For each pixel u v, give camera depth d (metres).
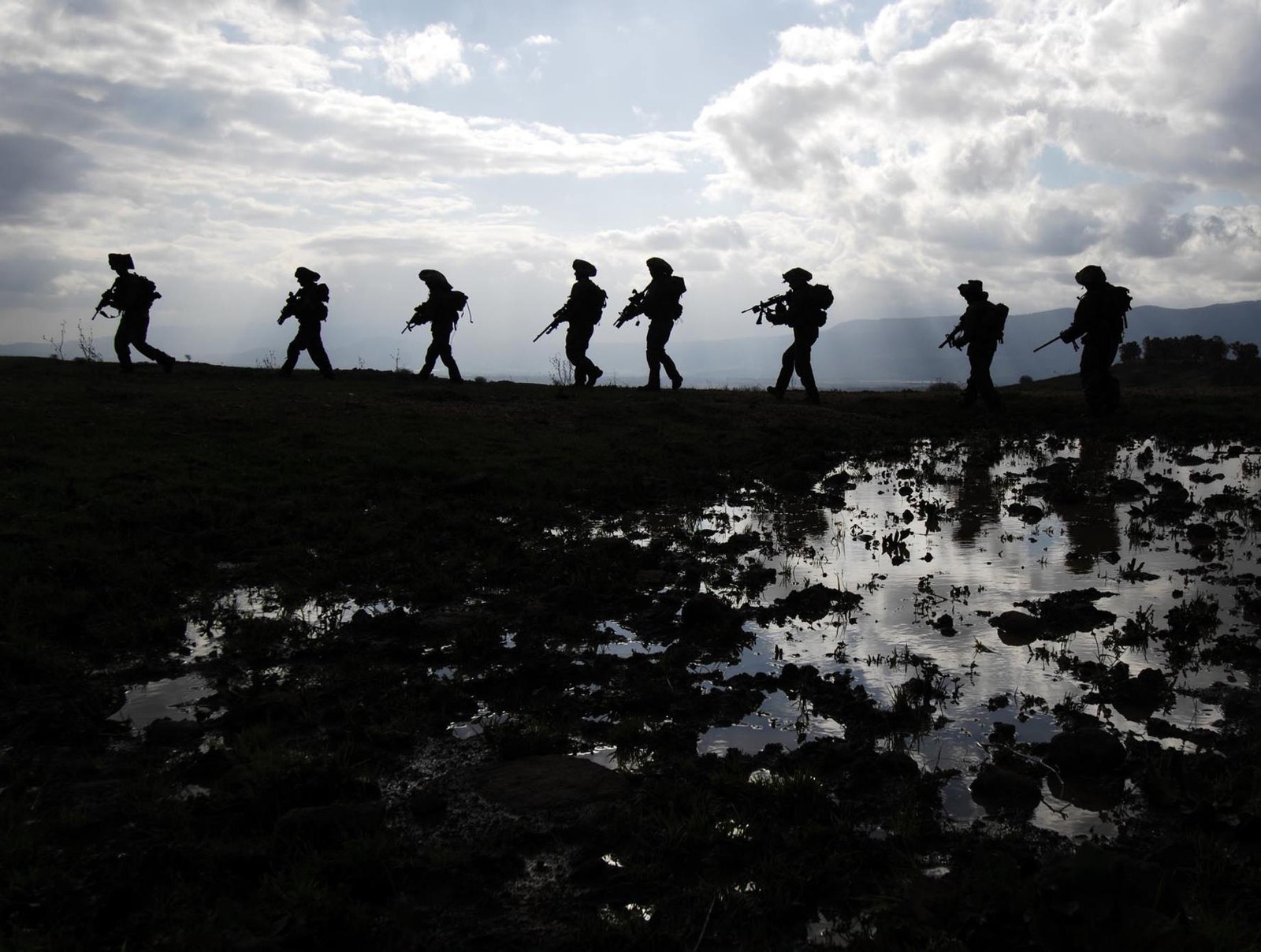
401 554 9.12
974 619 7.38
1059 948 3.21
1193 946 3.20
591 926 3.53
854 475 14.02
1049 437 17.69
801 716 5.60
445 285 22.34
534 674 6.20
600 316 22.75
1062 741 4.89
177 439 13.70
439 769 4.96
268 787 4.54
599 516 11.19
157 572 8.28
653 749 5.19
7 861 3.94
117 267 20.16
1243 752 4.90
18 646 6.41
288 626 7.13
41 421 13.98
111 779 4.83
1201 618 7.00
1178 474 13.54
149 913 3.65
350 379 21.80
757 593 8.10
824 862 3.96
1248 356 45.97
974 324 20.64
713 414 18.80
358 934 3.52
